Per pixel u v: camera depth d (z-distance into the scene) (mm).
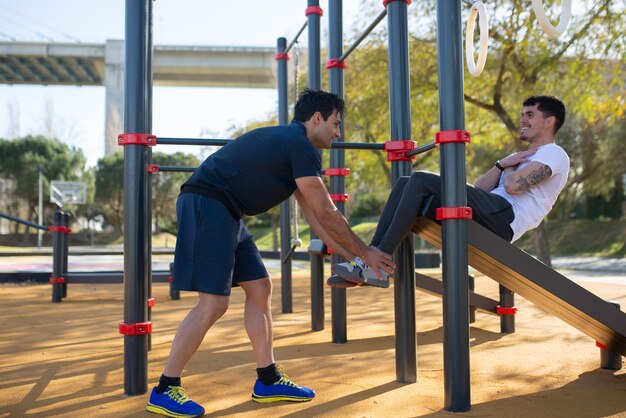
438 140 2406
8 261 16078
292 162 2355
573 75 10852
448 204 2379
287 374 3053
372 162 15125
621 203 22297
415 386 2793
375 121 13500
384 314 5684
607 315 2520
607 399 2555
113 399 2604
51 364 3371
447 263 2383
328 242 2703
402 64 2990
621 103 10922
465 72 11523
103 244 33156
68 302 6969
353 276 2479
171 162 34312
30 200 31688
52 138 35344
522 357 3486
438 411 2373
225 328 4738
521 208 2717
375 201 31172
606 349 3139
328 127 2508
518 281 2613
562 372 3086
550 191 2758
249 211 2475
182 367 2400
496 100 11695
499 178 2971
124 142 2717
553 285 2449
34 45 42125
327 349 3791
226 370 3150
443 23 2410
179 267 2355
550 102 2908
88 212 33250
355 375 3031
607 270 12547
